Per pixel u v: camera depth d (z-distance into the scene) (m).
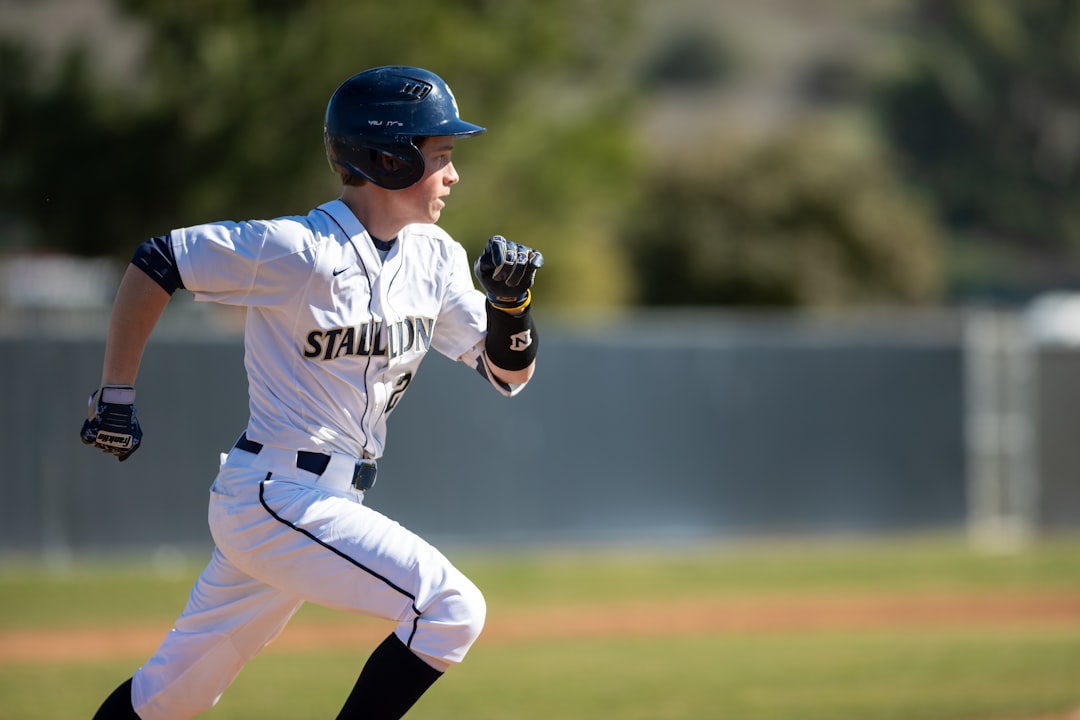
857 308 105.31
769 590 42.28
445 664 12.40
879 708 21.84
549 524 51.03
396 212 12.88
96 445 12.48
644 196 102.44
